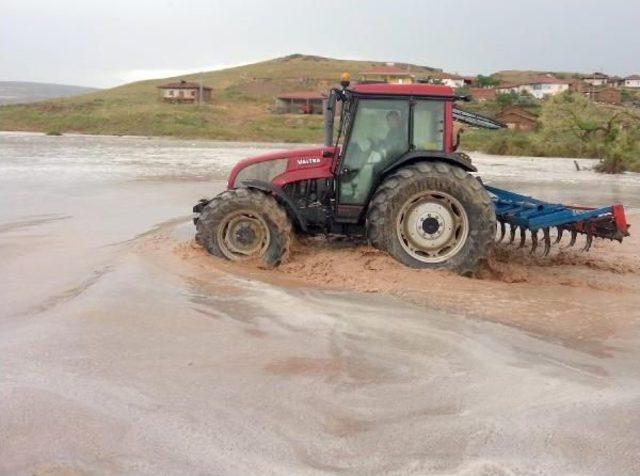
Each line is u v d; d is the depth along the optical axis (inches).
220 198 333.1
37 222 487.8
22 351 207.5
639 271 356.8
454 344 217.6
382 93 333.4
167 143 1828.2
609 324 245.9
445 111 335.3
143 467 142.8
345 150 339.9
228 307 254.1
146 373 191.5
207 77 5236.2
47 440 152.9
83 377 187.9
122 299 261.1
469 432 159.2
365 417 166.7
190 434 157.0
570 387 185.3
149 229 456.4
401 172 321.4
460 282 301.6
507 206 385.4
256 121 2955.2
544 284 312.3
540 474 140.8
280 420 164.6
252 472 141.5
